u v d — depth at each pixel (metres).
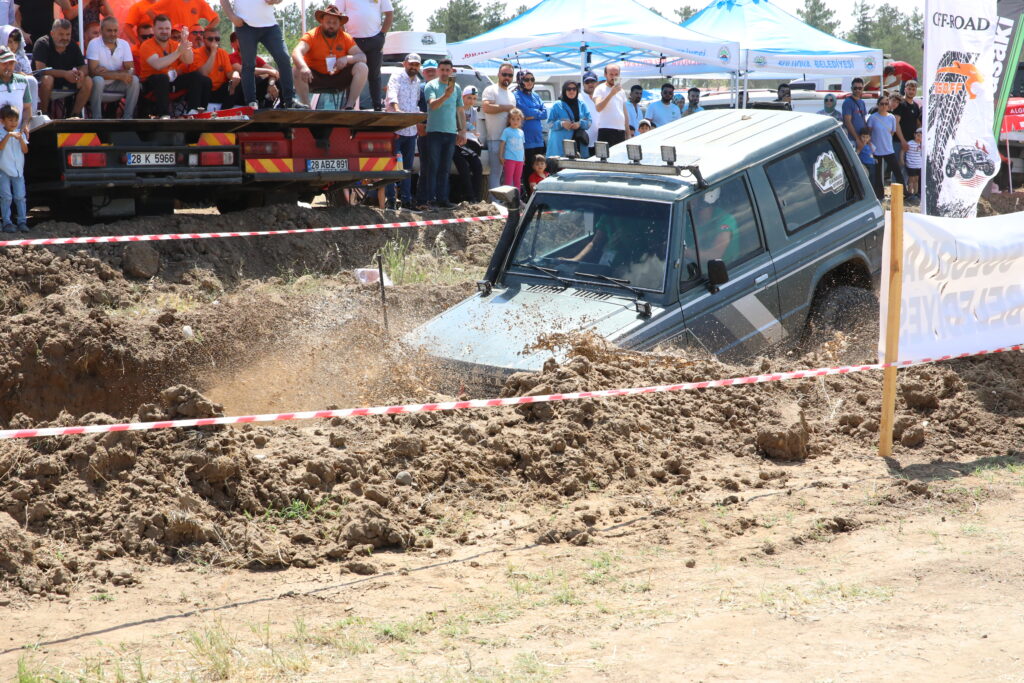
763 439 8.56
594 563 6.54
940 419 9.27
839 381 9.91
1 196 15.05
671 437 8.65
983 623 5.46
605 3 26.67
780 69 30.81
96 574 6.33
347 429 8.20
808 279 11.41
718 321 10.38
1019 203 26.00
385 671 5.09
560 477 7.91
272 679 5.03
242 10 16.41
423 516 7.25
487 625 5.66
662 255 10.16
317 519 7.04
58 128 15.45
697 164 10.88
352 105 18.52
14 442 7.22
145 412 7.55
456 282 16.12
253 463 7.37
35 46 16.08
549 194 11.07
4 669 5.17
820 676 4.88
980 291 9.09
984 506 7.42
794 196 11.55
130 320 12.55
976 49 14.42
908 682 4.78
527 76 22.36
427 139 20.27
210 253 16.16
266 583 6.30
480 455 7.98
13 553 6.26
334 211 18.84
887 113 26.53
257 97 18.34
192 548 6.68
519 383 8.85
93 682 4.98
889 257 8.45
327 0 18.83
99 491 6.96
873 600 5.83
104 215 17.02
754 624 5.55
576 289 10.47
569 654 5.24
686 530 7.06
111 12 16.83
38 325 11.88
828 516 7.21
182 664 5.21
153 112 17.20
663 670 5.01
